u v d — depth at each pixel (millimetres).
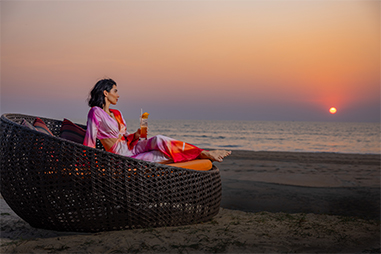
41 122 3244
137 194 2709
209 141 36188
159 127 90750
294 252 2443
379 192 5582
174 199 2881
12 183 2684
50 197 2602
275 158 11523
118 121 3250
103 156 2576
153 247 2438
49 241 2578
